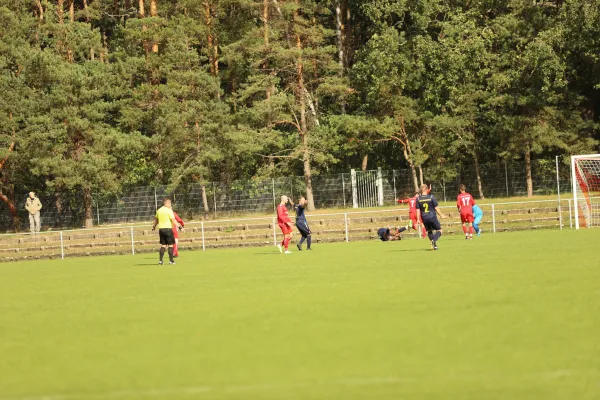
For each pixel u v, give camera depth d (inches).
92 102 2979.8
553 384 446.0
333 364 513.7
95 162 2878.9
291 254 1656.0
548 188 3063.5
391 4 3097.9
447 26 2928.2
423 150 3024.1
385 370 491.8
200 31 3184.1
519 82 2999.5
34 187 3314.5
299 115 3164.4
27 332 707.4
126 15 3592.5
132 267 1512.1
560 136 2955.2
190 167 2984.7
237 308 781.9
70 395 469.1
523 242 1571.1
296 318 697.6
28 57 2915.8
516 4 2984.7
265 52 3048.7
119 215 3127.5
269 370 506.0
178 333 653.9
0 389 491.8
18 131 2977.4
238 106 3329.2
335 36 3560.5
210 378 492.7
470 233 1806.1
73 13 3457.2
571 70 3078.2
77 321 759.1
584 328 592.1
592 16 2787.9
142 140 3016.7
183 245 2222.0
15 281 1314.0
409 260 1272.1
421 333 598.2
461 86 2957.7
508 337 570.6
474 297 768.3
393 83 2952.8
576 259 1124.5
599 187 2428.6
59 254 2266.2
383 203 3070.9
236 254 1782.7
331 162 3161.9
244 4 3068.4
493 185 3085.6
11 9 3223.4
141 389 474.3
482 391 437.1
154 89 3117.6
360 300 789.9
